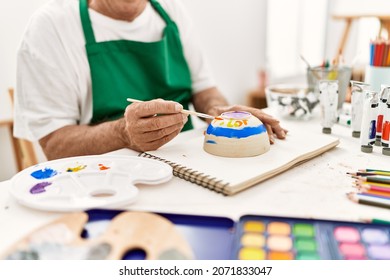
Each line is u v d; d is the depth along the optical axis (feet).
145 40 3.42
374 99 2.32
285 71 9.21
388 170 2.12
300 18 9.23
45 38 2.97
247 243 1.52
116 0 3.14
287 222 1.64
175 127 2.34
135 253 1.44
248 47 7.70
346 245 1.51
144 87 3.38
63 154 2.82
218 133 2.23
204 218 1.66
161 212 1.69
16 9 4.23
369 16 6.34
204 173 1.98
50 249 1.42
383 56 2.75
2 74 4.25
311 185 1.97
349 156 2.35
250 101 7.78
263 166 2.06
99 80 3.12
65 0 3.18
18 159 4.42
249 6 7.43
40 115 2.88
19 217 1.70
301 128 2.91
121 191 1.84
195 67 3.87
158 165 2.12
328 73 3.15
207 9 6.52
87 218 1.59
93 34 3.12
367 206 1.76
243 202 1.81
